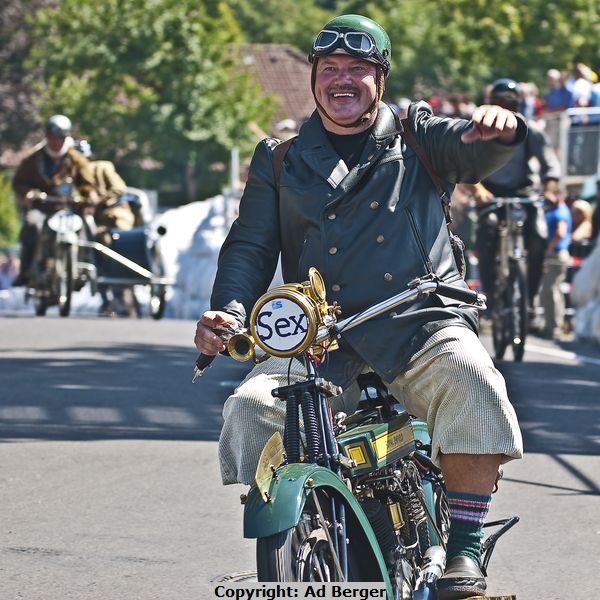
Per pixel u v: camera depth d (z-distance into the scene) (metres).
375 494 10.84
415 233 10.79
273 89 157.50
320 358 10.17
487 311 30.89
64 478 17.83
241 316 10.72
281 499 9.38
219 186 115.88
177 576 13.59
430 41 126.69
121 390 24.81
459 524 10.52
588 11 92.69
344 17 10.88
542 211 31.48
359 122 10.85
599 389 26.17
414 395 10.70
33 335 34.34
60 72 108.94
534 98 58.25
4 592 13.00
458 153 10.64
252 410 10.34
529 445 20.53
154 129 109.06
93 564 13.95
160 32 108.56
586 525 15.96
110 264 43.69
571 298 38.78
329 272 10.79
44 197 41.91
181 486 17.44
